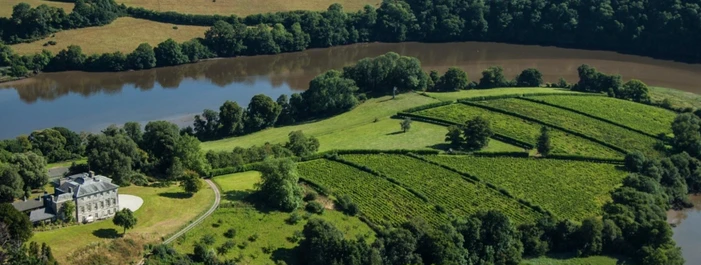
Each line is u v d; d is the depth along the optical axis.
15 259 177.38
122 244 198.25
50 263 178.25
